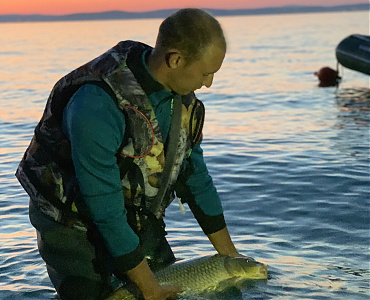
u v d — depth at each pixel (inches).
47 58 1090.7
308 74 717.9
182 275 110.5
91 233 102.7
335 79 634.2
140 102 92.0
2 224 173.2
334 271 131.2
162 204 106.5
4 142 325.1
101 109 89.7
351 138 314.8
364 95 521.0
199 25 87.0
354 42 613.3
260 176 233.9
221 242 118.6
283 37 1716.3
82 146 89.7
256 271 117.0
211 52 87.9
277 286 119.7
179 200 116.9
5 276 129.3
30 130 363.9
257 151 285.1
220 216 117.3
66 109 93.4
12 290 121.0
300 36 1748.3
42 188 99.8
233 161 263.6
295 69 785.6
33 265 135.9
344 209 186.2
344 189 211.2
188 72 89.7
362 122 371.9
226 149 291.6
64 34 2726.4
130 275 98.3
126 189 100.0
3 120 406.9
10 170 253.8
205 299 110.6
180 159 102.5
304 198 200.4
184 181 113.6
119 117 91.7
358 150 282.7
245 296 114.0
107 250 103.9
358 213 181.8
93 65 92.7
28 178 100.8
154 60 91.2
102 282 106.0
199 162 112.3
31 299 116.6
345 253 145.1
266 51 1146.7
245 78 689.6
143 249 112.1
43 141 99.0
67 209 100.0
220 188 217.3
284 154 275.9
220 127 363.6
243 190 213.5
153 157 97.7
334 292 118.3
